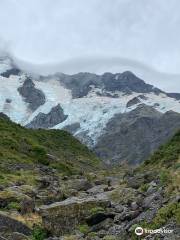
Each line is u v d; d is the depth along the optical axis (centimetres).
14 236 2970
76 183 5988
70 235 3212
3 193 4112
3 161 8906
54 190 5306
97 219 3412
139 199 3812
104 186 5766
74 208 3697
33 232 3184
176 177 3591
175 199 2848
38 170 8775
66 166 11100
